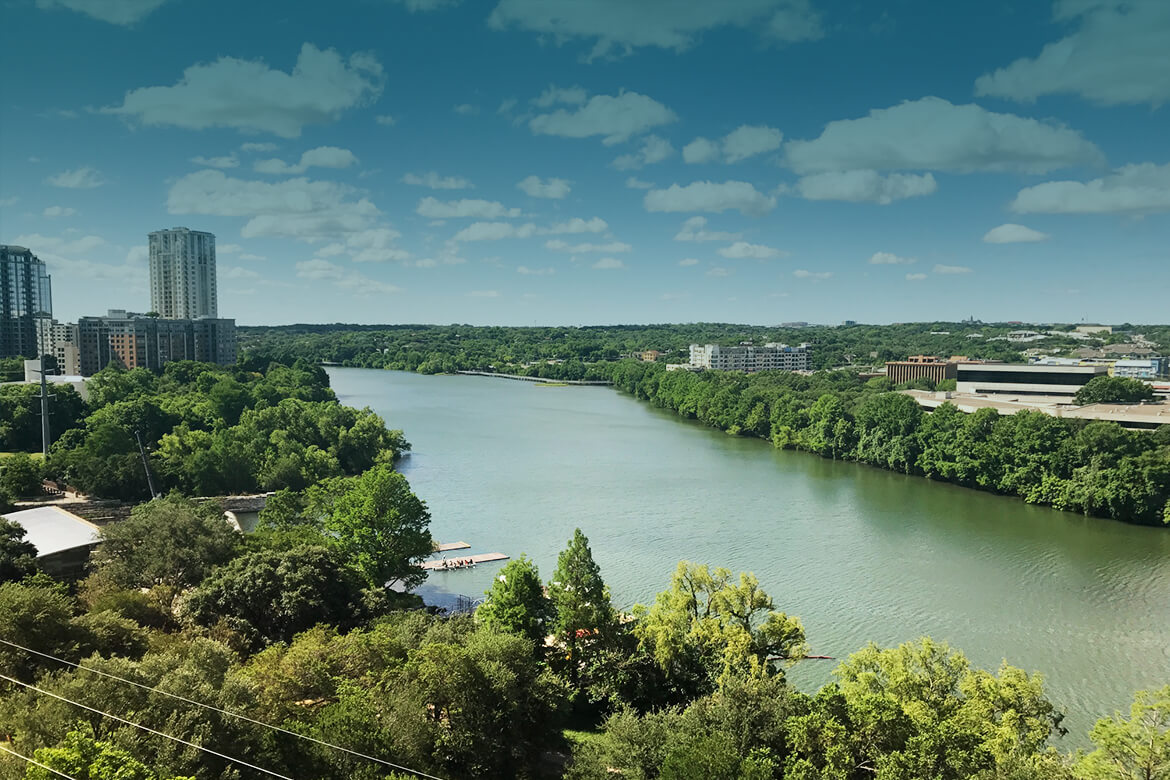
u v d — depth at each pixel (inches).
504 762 2706.7
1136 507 6673.2
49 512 5561.0
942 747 2364.7
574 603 3614.7
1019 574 5383.9
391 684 2714.1
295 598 3595.0
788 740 2596.0
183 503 5177.2
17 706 2140.7
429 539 4773.6
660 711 2869.1
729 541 6161.4
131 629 2913.4
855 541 6166.3
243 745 2198.6
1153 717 2436.0
